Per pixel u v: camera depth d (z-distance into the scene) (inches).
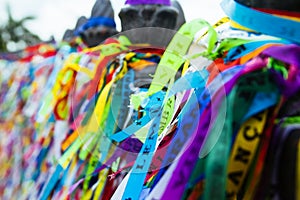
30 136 60.7
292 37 23.1
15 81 68.3
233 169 20.6
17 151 62.7
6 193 62.2
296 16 23.2
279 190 20.4
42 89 60.7
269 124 21.0
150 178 25.2
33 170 54.4
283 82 21.2
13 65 69.5
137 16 50.3
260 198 20.8
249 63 21.9
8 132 65.7
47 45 61.7
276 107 21.2
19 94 66.4
